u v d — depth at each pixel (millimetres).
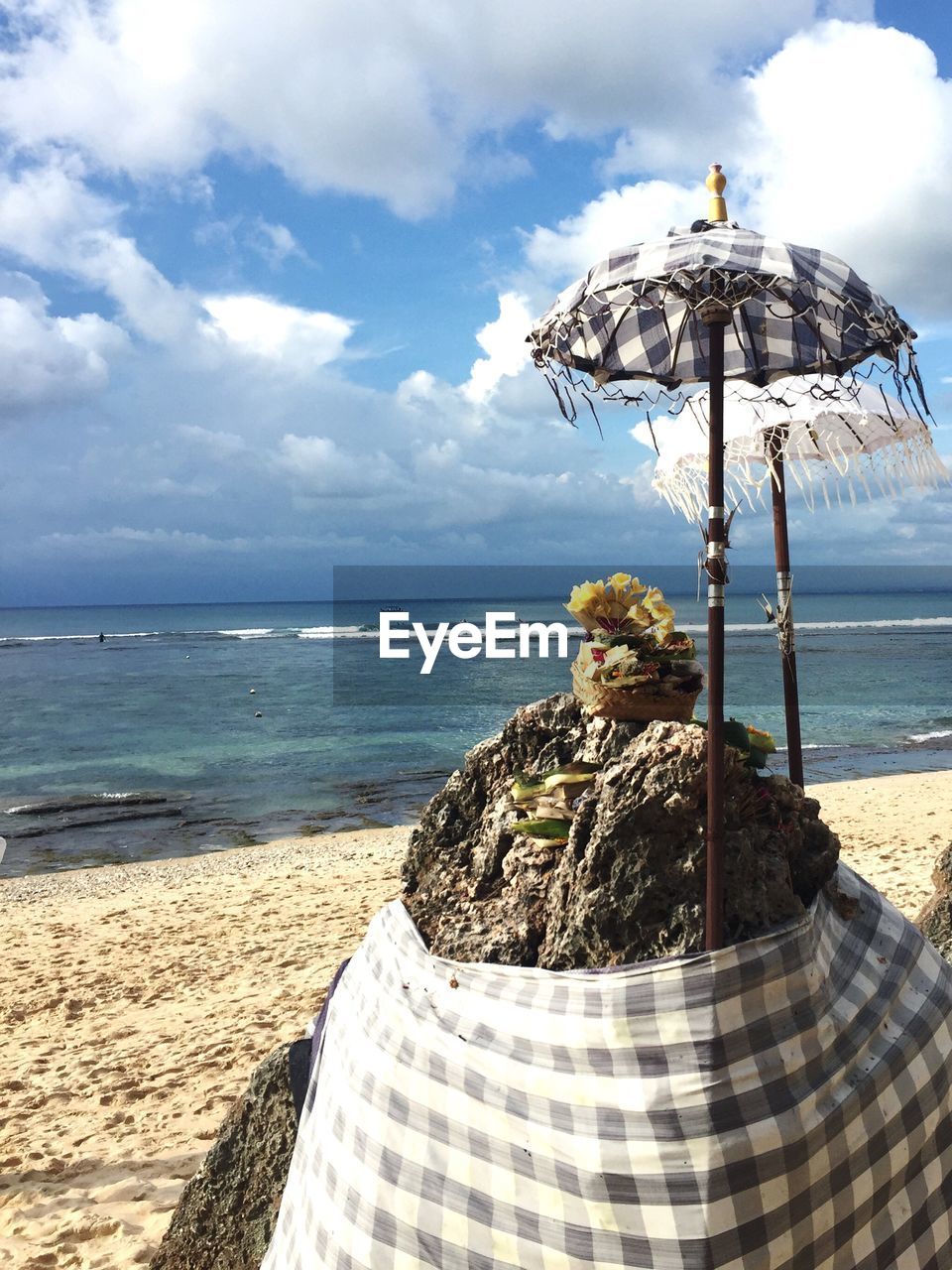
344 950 7383
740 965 1644
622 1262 1577
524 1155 1676
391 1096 1843
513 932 1961
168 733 26625
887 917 2043
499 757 2309
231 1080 4941
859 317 1770
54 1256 3404
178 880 11773
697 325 2369
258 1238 2471
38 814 17188
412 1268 1737
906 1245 1743
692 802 1797
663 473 2854
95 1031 6059
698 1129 1573
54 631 92312
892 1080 1751
